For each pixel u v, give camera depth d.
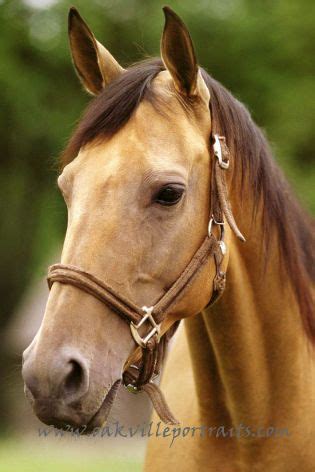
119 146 5.15
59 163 5.58
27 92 31.03
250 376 5.79
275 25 32.72
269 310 5.84
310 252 6.25
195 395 6.20
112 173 5.06
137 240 5.03
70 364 4.73
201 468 5.97
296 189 6.90
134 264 5.03
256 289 5.82
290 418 5.84
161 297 5.14
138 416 20.92
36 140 32.00
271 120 32.50
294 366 5.89
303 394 5.91
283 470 5.80
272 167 5.98
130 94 5.32
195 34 32.09
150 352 5.14
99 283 4.93
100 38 30.83
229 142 5.63
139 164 5.08
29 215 32.59
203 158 5.38
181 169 5.15
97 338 4.89
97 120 5.27
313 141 32.38
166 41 5.40
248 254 5.78
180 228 5.17
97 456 19.48
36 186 32.53
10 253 32.41
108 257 4.96
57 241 32.56
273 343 5.86
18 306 32.84
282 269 5.89
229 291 5.67
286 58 33.31
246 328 5.75
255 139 5.84
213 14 32.34
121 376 4.98
